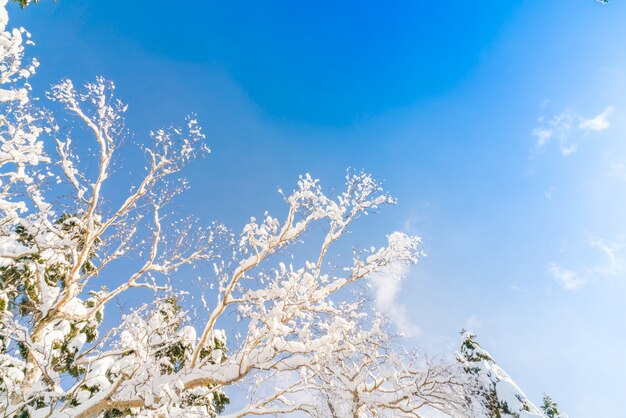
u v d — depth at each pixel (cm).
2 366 742
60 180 877
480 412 734
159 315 817
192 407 750
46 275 998
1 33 746
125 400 680
